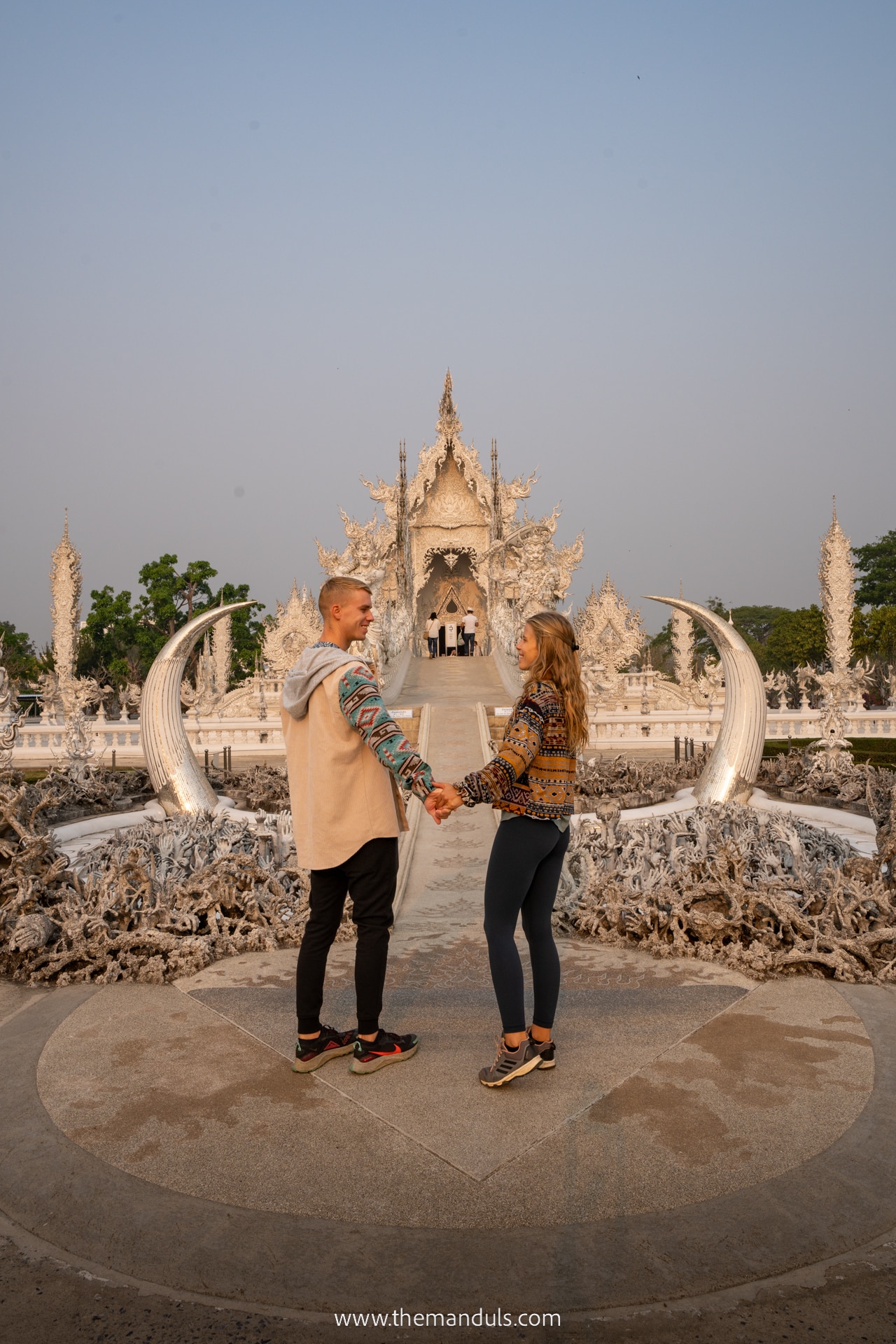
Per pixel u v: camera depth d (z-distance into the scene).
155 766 10.74
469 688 27.61
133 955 5.14
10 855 5.82
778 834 7.53
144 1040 3.99
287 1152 2.99
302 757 3.69
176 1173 2.88
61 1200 2.75
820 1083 3.46
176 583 61.34
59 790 11.30
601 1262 2.41
